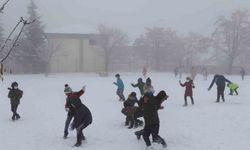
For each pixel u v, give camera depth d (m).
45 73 63.38
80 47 73.94
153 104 9.30
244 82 38.50
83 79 48.22
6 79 49.59
